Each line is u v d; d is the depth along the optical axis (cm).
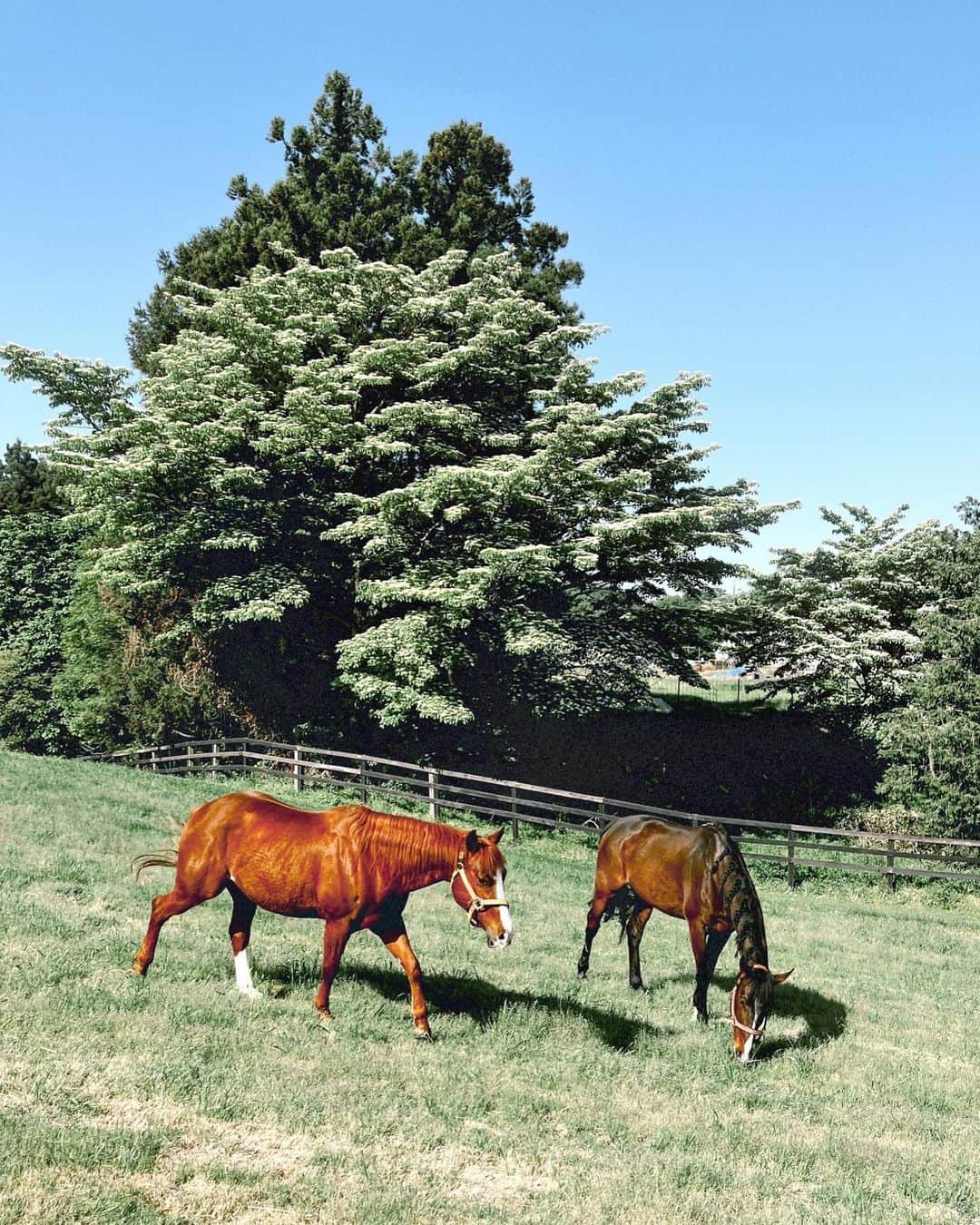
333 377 2647
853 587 3369
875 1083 931
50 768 2331
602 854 1156
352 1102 701
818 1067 959
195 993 865
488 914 826
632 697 2948
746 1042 907
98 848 1473
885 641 3177
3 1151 550
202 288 2872
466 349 2611
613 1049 920
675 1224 598
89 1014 779
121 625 3122
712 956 1008
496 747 2997
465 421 2636
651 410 2786
